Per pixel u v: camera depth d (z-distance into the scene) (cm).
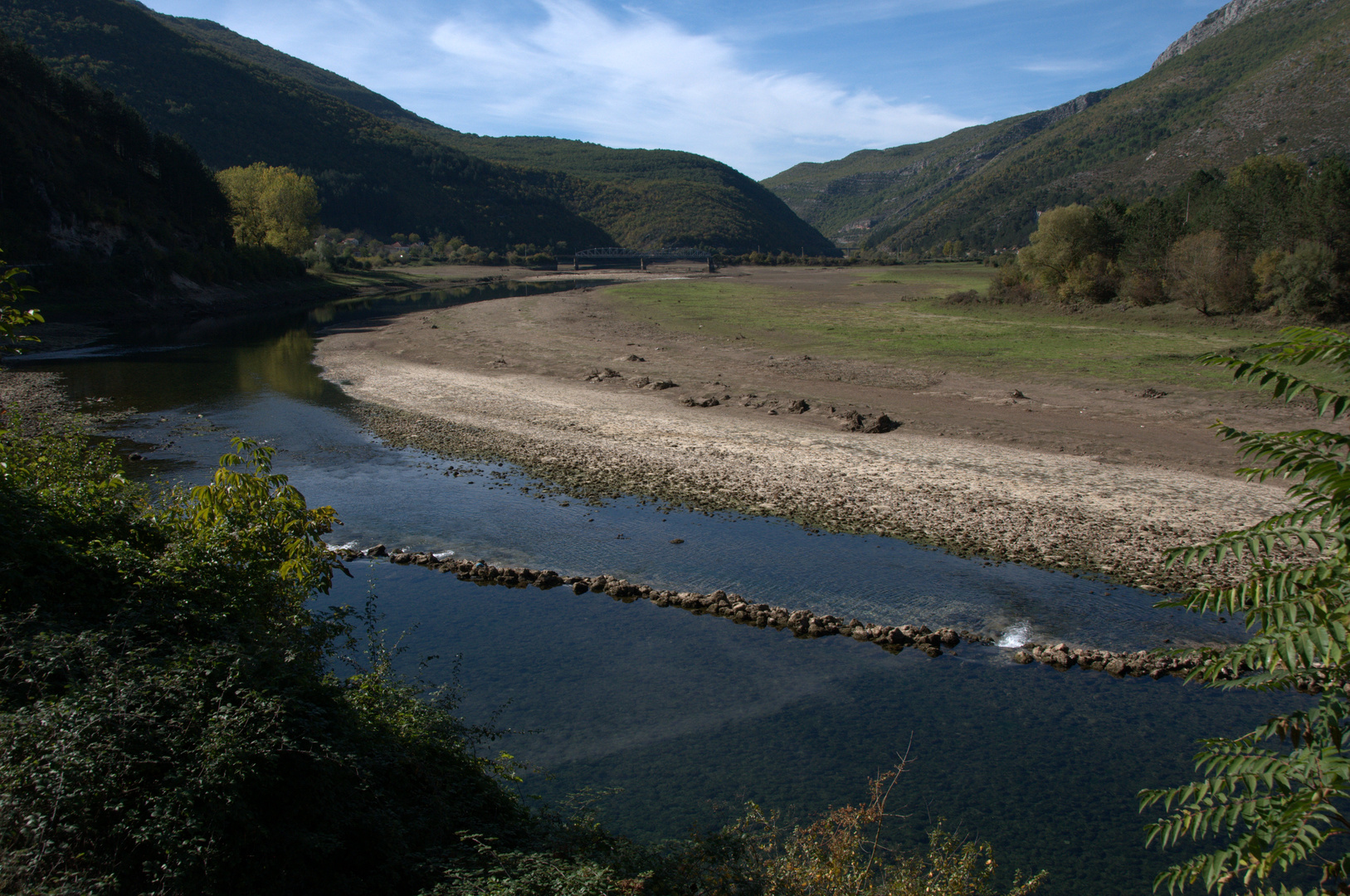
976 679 1250
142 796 491
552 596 1557
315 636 820
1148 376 3444
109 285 6625
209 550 796
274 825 530
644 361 4131
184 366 4275
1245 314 5197
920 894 669
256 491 889
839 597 1537
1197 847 885
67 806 469
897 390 3350
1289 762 384
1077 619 1440
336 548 1775
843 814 734
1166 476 2177
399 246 18862
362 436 2794
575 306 7388
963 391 3288
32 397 3391
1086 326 5284
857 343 4709
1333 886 417
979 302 7044
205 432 2839
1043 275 6806
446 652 1323
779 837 865
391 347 4797
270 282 8988
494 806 743
